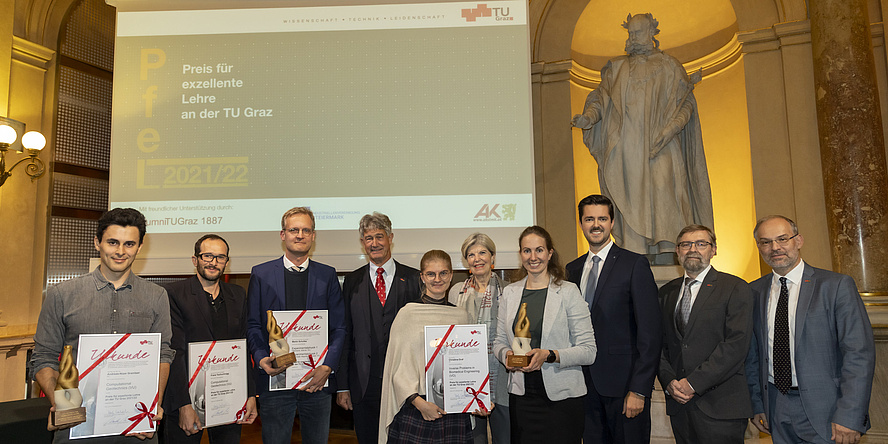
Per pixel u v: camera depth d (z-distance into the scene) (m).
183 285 2.43
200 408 2.24
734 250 4.91
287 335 2.45
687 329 2.28
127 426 1.78
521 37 4.00
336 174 3.94
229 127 3.97
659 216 4.08
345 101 3.99
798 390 2.10
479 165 3.93
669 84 4.20
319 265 2.74
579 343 2.18
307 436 2.64
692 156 4.27
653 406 3.60
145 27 4.04
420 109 3.97
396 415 2.17
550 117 5.14
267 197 3.92
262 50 4.03
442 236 3.88
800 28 4.37
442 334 2.09
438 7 4.04
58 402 1.66
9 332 3.89
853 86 3.88
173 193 3.91
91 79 4.86
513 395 2.25
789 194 4.38
